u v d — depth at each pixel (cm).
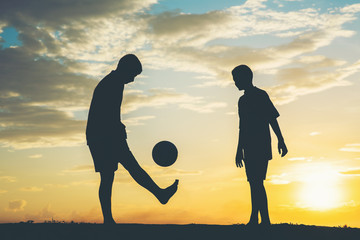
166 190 750
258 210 757
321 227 738
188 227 703
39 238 632
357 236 683
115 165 707
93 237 634
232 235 670
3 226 701
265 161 762
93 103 708
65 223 716
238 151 793
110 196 698
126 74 720
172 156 800
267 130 769
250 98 773
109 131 697
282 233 693
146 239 635
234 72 785
